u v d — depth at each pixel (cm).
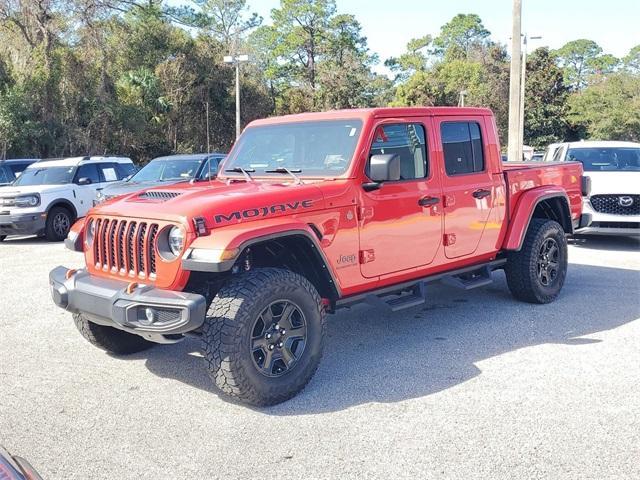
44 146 3534
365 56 8062
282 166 595
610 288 845
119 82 4206
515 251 734
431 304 784
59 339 666
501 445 416
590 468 386
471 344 625
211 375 466
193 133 4769
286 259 534
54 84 3562
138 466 399
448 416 462
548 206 800
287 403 491
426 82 6962
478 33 10638
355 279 550
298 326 497
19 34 3819
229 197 488
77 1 4047
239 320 455
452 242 637
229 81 4966
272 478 382
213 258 446
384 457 404
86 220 547
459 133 654
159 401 501
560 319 704
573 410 467
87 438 439
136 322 467
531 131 6656
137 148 4169
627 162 1296
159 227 476
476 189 660
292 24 7931
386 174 532
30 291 898
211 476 386
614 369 548
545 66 6756
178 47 4759
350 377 543
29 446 429
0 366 585
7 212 1412
